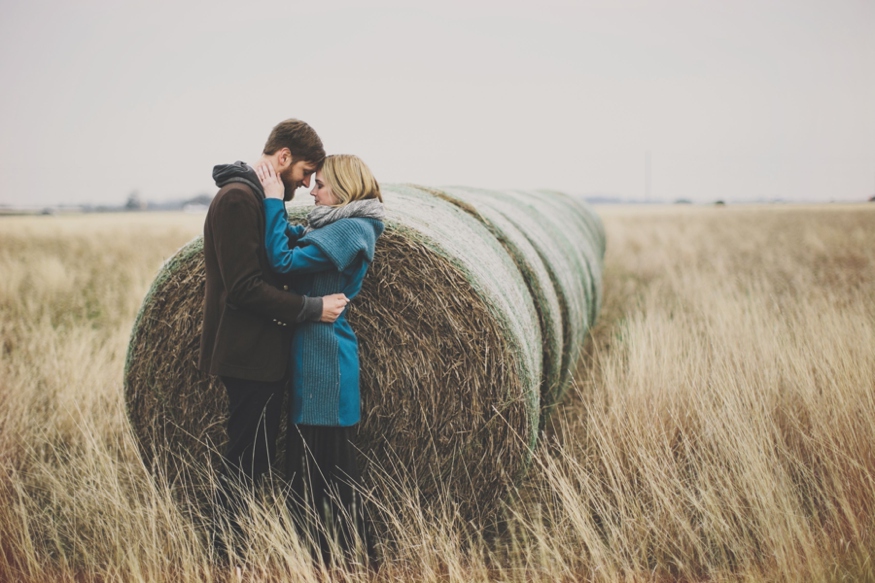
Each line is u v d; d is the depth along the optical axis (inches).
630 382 176.7
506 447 128.6
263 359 117.9
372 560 125.7
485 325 126.7
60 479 150.6
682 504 132.6
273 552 114.3
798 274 369.1
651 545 126.4
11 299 325.1
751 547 122.4
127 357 142.3
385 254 131.3
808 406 157.4
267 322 118.2
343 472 122.7
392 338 133.0
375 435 135.9
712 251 557.3
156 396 142.2
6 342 254.5
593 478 142.6
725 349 193.8
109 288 369.1
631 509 130.0
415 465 134.0
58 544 129.0
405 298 131.0
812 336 195.5
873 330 205.0
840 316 222.8
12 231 817.5
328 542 118.0
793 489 133.2
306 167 121.0
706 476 133.4
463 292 127.4
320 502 125.5
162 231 832.9
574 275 217.8
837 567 110.3
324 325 118.9
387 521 132.2
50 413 184.9
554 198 449.4
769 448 144.5
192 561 120.3
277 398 124.0
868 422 144.5
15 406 180.9
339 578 120.0
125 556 120.0
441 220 143.7
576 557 121.3
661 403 165.0
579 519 119.2
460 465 131.4
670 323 222.5
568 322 185.9
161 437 143.8
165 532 130.0
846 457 137.1
